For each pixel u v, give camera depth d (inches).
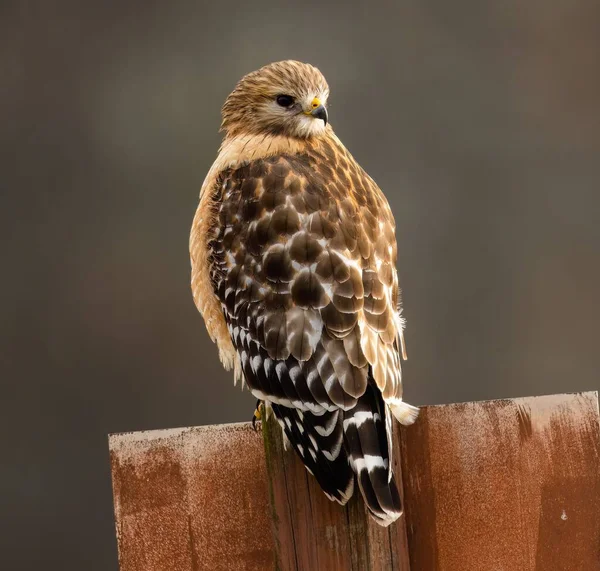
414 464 294.2
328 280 302.7
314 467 281.3
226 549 296.8
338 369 288.8
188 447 298.4
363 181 337.7
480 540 293.9
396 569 284.7
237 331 317.4
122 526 296.0
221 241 331.6
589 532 294.2
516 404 296.5
